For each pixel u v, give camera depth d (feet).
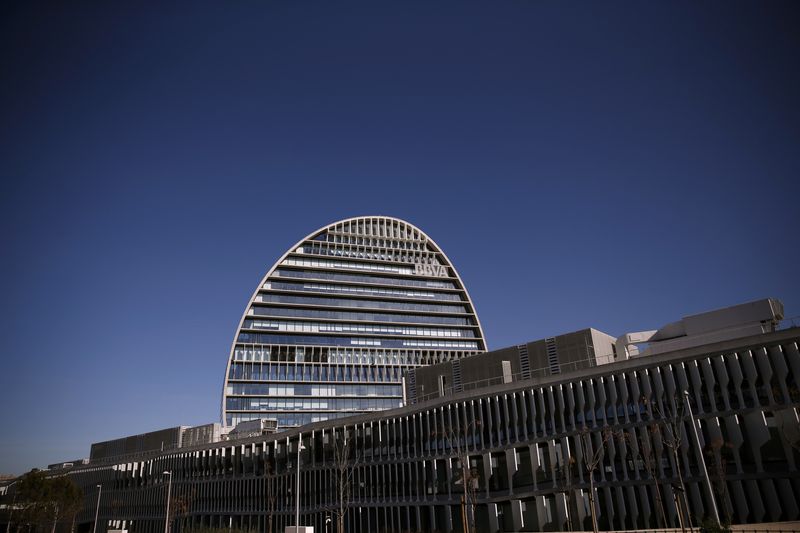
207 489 330.54
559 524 192.85
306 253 490.90
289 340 463.42
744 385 174.50
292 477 288.10
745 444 170.09
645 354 221.25
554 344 269.23
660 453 180.86
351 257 505.25
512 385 218.18
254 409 434.71
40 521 365.40
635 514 180.45
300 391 449.48
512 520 204.95
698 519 156.25
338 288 487.61
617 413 194.18
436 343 497.46
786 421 164.45
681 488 163.63
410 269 520.42
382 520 241.96
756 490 163.94
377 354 478.18
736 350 177.06
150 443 414.00
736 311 205.87
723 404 175.94
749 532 135.44
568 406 203.82
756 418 169.07
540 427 207.72
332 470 268.41
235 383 438.81
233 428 391.86
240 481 313.73
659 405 185.57
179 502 333.83
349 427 271.69
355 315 485.15
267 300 466.29
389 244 530.27
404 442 245.86
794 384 166.20
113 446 453.58
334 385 459.32
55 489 356.38
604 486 188.65
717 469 168.35
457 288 529.45
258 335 458.50
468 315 514.27
